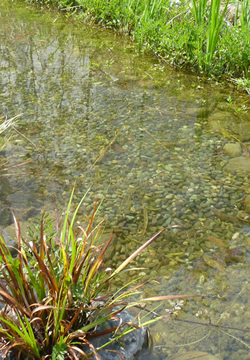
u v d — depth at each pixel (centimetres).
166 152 349
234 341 178
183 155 345
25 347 151
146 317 189
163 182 306
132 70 548
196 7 558
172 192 295
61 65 553
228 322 188
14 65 546
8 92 457
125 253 232
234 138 376
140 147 355
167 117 414
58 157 332
